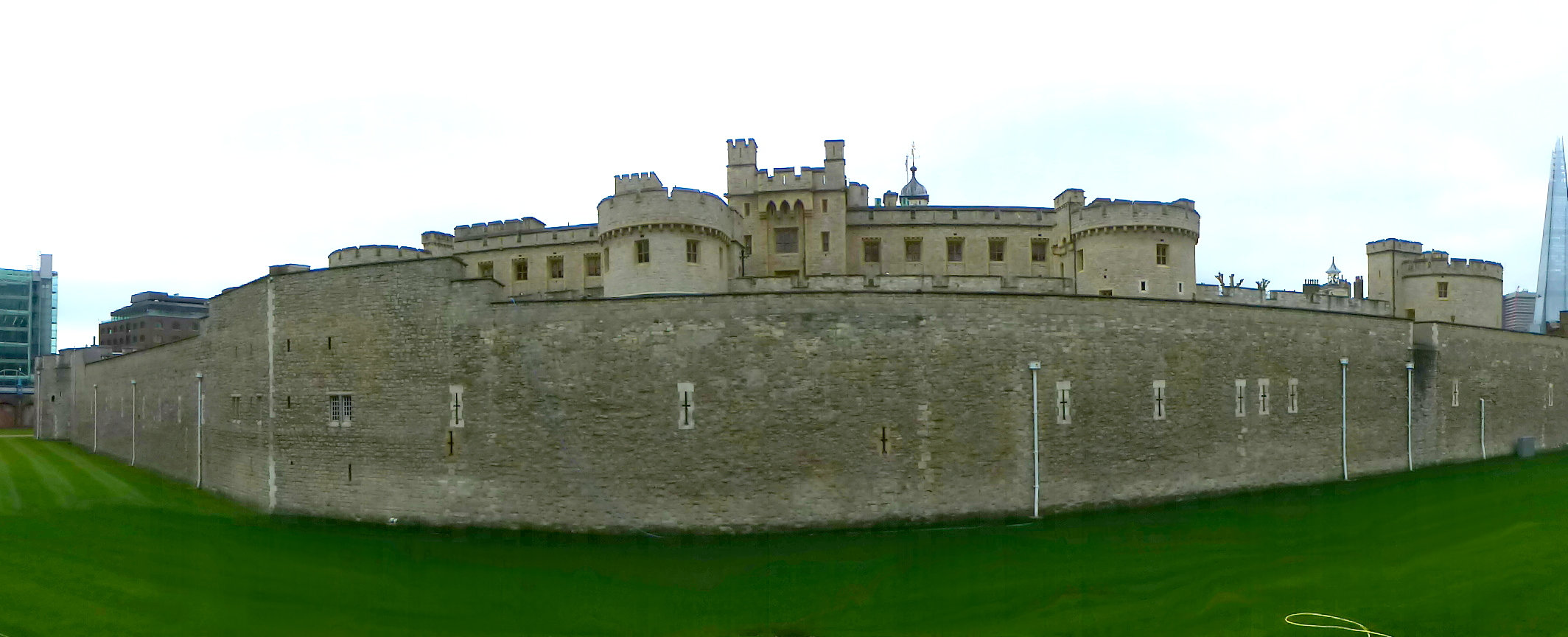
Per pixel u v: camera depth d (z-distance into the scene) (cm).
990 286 4491
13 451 7094
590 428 3575
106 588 2717
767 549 3316
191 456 5091
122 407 6631
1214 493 4178
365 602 2706
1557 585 2647
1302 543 3341
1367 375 4875
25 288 14262
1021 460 3738
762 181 5384
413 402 3781
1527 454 5797
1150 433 4012
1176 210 4866
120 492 4612
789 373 3553
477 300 3719
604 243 4456
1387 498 4200
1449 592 2631
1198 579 2859
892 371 3616
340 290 3972
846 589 2833
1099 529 3569
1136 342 4016
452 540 3522
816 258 5350
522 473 3622
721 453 3522
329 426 3950
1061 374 3834
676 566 3112
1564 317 7138
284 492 4038
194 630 2394
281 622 2498
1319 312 4684
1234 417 4275
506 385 3656
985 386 3709
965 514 3650
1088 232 4931
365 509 3838
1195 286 4975
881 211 5606
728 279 4434
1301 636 2288
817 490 3544
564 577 2997
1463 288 6462
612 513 3541
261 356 4259
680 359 3550
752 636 2412
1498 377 5747
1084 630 2403
